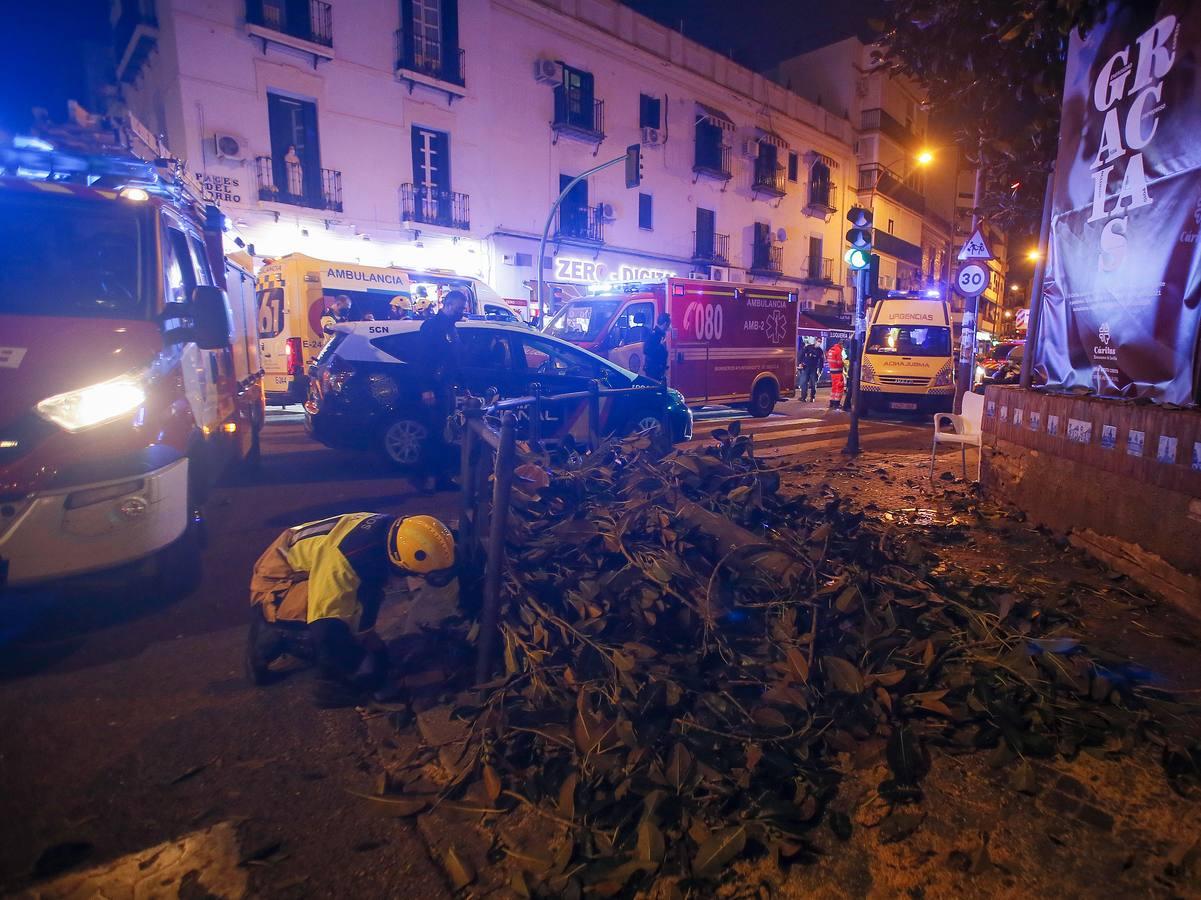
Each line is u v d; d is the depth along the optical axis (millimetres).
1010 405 6133
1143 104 4656
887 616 3256
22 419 3295
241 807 2367
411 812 2314
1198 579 3771
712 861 1995
